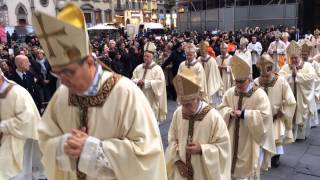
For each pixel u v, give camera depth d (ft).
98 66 6.71
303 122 23.73
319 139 24.73
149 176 6.59
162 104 25.11
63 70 6.07
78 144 6.25
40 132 7.04
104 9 167.12
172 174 12.53
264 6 99.86
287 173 18.93
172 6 197.88
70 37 5.78
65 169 6.67
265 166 16.44
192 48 28.32
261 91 15.20
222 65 32.91
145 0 188.85
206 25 116.37
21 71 24.95
